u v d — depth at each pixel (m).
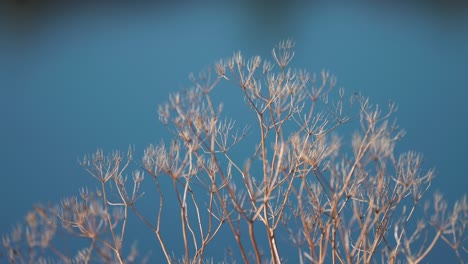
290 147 7.21
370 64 31.41
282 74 6.82
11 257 5.64
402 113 25.19
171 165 6.64
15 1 42.53
